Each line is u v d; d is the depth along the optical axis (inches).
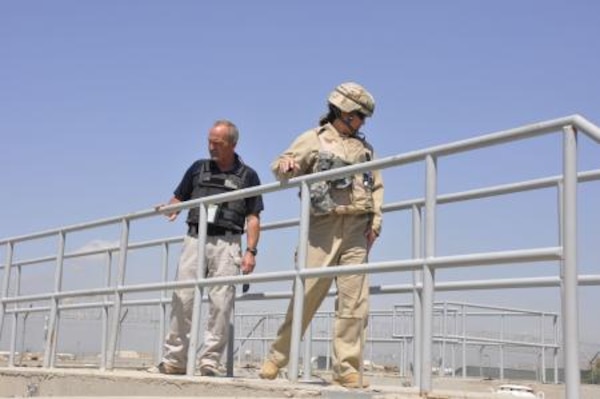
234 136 251.3
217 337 238.2
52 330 304.5
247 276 217.2
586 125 145.3
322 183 205.2
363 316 200.2
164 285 248.5
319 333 420.2
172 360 245.3
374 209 211.2
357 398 172.4
